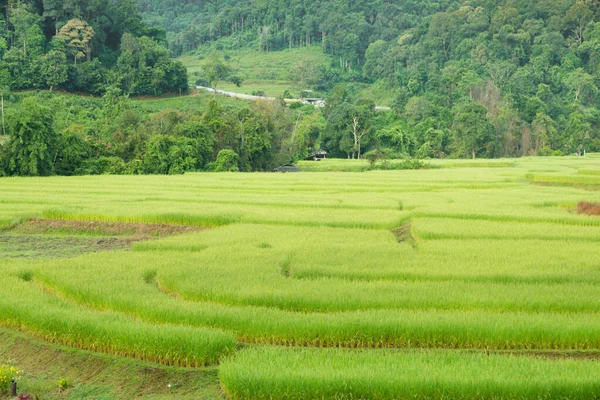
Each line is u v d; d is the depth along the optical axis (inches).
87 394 660.7
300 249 1171.3
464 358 645.3
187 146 3292.3
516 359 641.0
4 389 676.7
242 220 1539.1
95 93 4916.3
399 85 6540.4
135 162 3218.5
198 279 933.2
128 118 3713.1
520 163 3607.3
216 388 644.7
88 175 2955.2
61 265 1040.8
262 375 598.9
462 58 6584.6
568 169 2997.0
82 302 868.6
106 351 727.1
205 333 698.2
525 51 6510.8
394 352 695.1
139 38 5423.2
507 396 574.9
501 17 6747.1
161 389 655.1
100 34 5300.2
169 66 5260.8
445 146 5000.0
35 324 778.2
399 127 4963.1
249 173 3085.6
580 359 671.8
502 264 1040.8
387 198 1975.9
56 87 4744.1
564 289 876.0
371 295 840.9
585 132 5009.8
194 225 1557.6
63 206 1717.5
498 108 5324.8
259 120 3816.4
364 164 3929.6
